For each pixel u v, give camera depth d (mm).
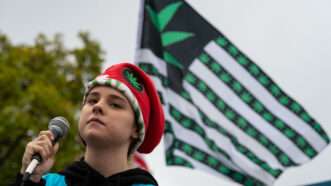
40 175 2664
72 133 14586
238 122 7727
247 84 7773
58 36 16766
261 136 7680
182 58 7832
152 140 3230
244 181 7668
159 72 7773
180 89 7766
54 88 15125
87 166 2807
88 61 16781
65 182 2795
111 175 2787
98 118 2812
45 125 14594
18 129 14297
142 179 2801
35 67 15773
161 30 7848
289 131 7629
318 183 7363
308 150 7598
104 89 2947
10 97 14617
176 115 7680
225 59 7871
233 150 7672
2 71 14641
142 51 7816
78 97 16234
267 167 7656
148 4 7883
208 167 7656
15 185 2639
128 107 2941
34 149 2652
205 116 7719
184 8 7926
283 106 7660
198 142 7672
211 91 7797
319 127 7520
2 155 14750
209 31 7926
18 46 16062
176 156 7656
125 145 2904
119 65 3125
